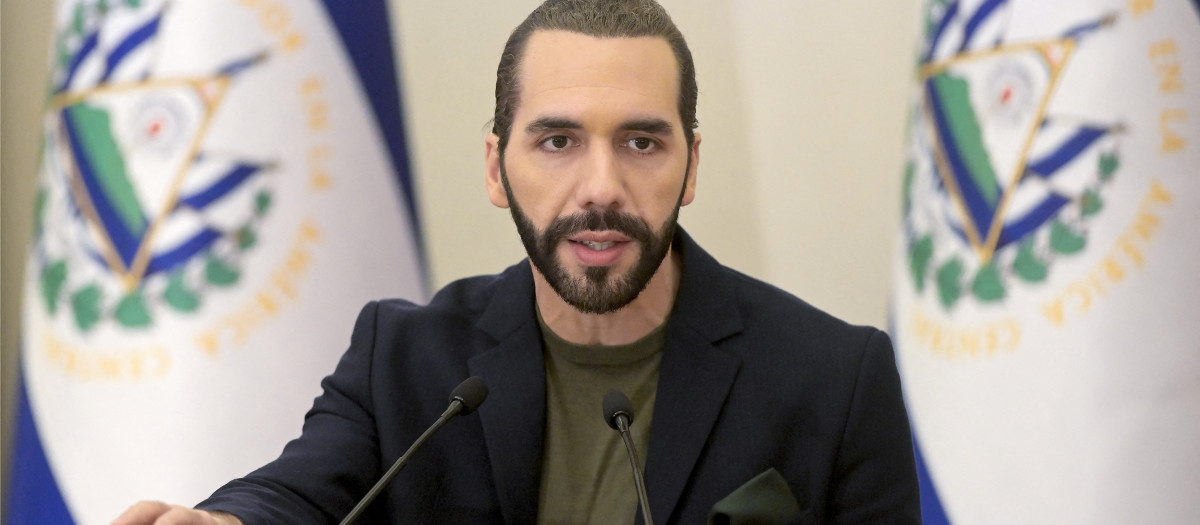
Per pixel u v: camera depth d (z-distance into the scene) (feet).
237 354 17.78
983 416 17.02
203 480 17.44
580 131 10.74
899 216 19.45
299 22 18.89
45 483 18.20
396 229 19.42
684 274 12.21
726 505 9.48
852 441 11.44
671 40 11.19
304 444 11.76
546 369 12.10
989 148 17.28
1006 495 16.72
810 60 23.58
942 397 17.54
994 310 17.02
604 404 10.41
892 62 23.12
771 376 11.69
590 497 11.40
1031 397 16.60
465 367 12.14
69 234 18.35
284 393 17.92
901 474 11.55
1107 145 16.40
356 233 18.79
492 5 23.66
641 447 11.55
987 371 17.02
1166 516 15.90
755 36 23.84
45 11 23.43
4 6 23.35
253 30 18.54
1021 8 17.26
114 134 18.07
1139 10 16.62
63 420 18.07
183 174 17.90
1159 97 16.40
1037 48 16.98
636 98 10.66
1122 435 16.01
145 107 18.08
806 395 11.60
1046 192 16.71
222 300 17.79
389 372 12.16
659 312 11.85
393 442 11.80
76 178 18.30
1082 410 16.21
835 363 11.72
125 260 17.92
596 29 10.88
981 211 17.29
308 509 11.10
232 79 18.24
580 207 10.71
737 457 11.33
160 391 17.63
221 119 18.08
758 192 23.80
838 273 23.40
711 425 11.43
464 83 23.61
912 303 18.40
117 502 17.57
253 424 17.72
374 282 18.89
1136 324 16.10
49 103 19.12
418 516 11.60
